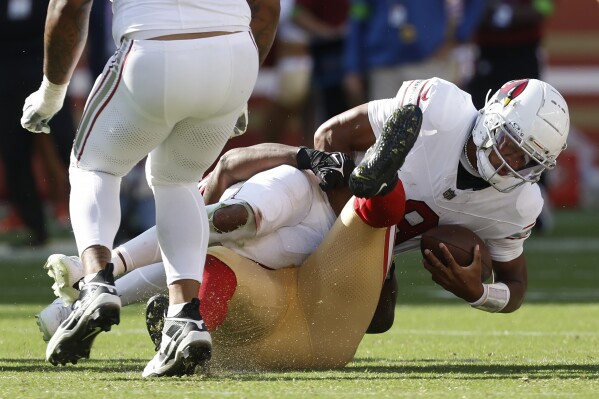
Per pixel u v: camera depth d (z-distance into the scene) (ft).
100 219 41.34
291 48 132.16
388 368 47.03
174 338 41.14
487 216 48.85
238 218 45.85
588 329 64.23
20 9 105.60
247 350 45.55
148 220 114.42
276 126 135.23
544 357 51.42
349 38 109.40
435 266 47.78
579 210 160.66
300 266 47.09
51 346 40.50
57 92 43.39
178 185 43.11
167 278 42.57
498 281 50.93
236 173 49.49
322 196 48.06
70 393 37.52
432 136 48.26
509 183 47.37
